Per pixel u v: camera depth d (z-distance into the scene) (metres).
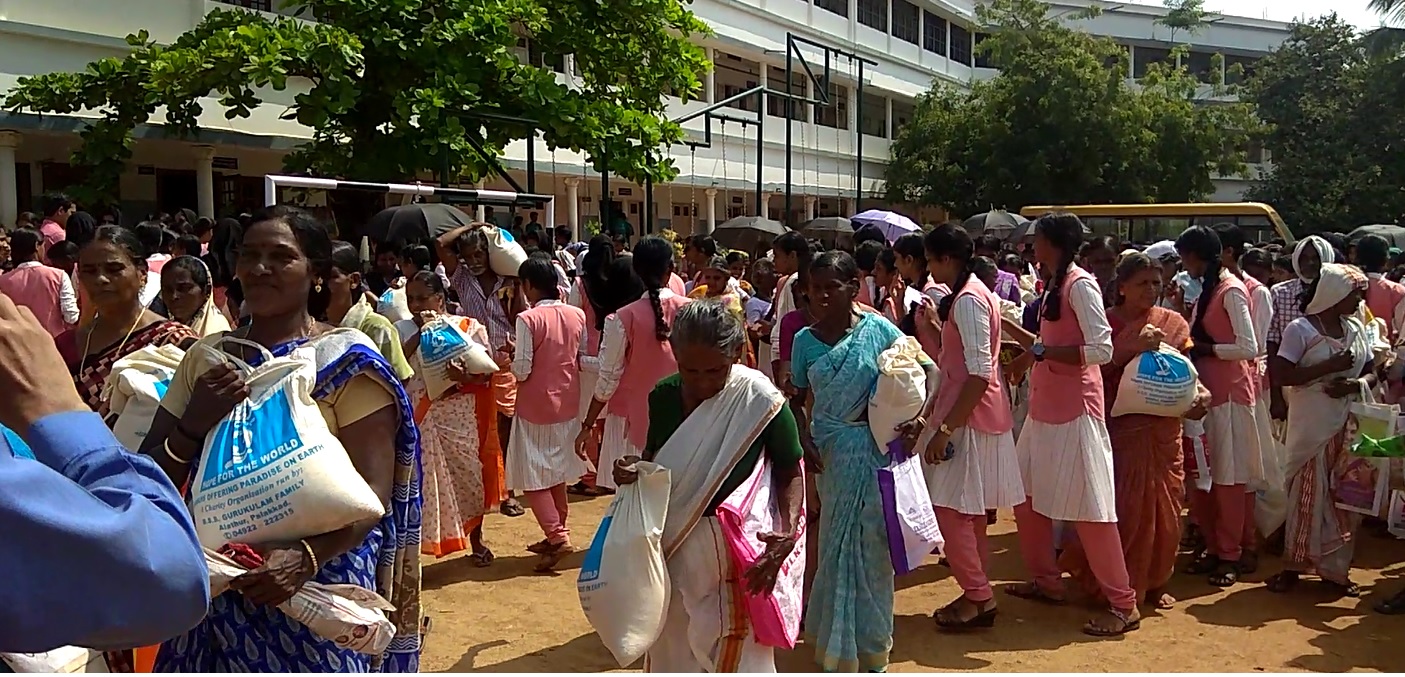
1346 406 5.44
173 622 1.40
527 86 11.92
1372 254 7.60
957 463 4.81
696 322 3.14
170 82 10.31
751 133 26.84
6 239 7.82
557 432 6.02
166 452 2.36
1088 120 27.88
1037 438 5.02
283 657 2.42
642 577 3.04
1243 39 45.31
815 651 4.35
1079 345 4.81
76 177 13.40
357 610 2.38
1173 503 5.21
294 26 10.81
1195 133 28.95
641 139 12.86
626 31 13.55
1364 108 31.09
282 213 2.68
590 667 4.63
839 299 4.23
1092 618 5.08
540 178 21.31
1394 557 6.42
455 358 5.33
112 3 12.95
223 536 2.25
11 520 1.24
